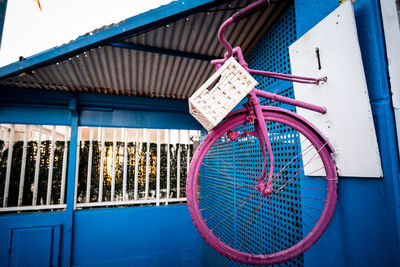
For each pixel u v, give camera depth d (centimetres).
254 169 212
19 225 302
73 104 324
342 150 111
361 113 101
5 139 333
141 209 359
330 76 118
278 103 185
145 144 402
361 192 106
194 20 185
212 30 200
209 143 102
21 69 195
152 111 380
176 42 214
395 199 90
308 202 142
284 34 180
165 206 370
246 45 230
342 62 110
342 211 117
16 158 333
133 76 284
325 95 121
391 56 98
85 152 366
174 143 423
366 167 99
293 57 150
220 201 291
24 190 331
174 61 248
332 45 117
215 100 92
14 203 325
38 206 329
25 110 314
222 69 94
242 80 95
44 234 303
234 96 93
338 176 117
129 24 172
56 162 351
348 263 112
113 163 377
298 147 154
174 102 382
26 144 338
